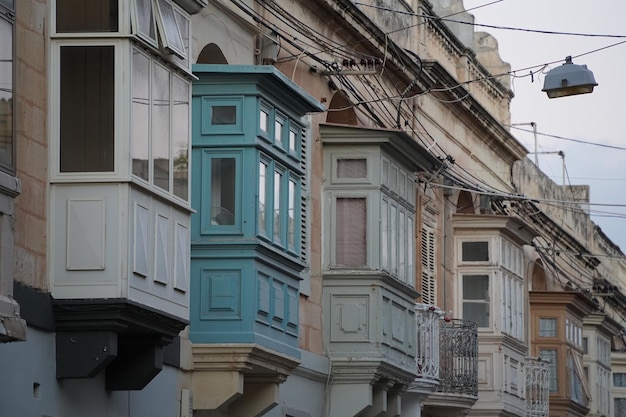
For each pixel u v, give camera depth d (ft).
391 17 116.98
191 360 78.18
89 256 64.39
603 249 210.38
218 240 79.25
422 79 119.75
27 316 61.87
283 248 83.51
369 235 98.63
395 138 100.48
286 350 83.71
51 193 64.75
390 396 103.55
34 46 63.98
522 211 156.46
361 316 97.66
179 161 71.20
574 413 165.58
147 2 68.08
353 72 99.60
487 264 132.36
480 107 136.67
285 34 94.84
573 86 98.27
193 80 80.43
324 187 99.71
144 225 66.64
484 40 156.87
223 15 86.17
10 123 59.67
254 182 79.87
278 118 83.97
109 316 64.18
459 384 118.83
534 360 146.10
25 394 61.57
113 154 65.05
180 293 70.54
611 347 215.72
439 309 115.34
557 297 161.68
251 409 83.46
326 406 97.14
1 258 56.80
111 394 69.26
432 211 125.59
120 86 65.46
